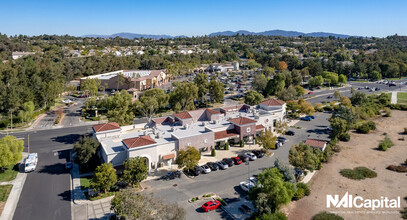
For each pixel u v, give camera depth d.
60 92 125.25
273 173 42.66
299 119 101.50
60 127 88.62
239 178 54.56
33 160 58.88
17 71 117.44
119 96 84.38
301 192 48.06
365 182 54.09
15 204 44.88
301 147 55.78
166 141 61.03
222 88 125.62
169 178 54.53
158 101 105.12
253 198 42.59
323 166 61.91
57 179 53.78
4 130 84.56
